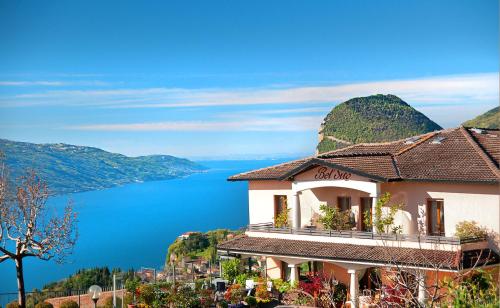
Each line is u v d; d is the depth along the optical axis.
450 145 37.19
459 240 30.98
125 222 178.38
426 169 34.91
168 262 70.19
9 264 124.44
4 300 43.91
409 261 28.44
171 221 174.00
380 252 33.19
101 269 58.50
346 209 38.44
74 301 37.91
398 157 37.34
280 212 41.72
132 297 36.59
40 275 103.81
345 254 34.06
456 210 33.34
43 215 35.47
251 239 39.97
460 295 14.51
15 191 34.97
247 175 43.16
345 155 39.75
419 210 34.66
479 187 32.50
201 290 36.69
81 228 169.88
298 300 34.78
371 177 34.84
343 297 35.31
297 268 38.16
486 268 30.34
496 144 36.22
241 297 36.44
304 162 40.72
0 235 34.75
